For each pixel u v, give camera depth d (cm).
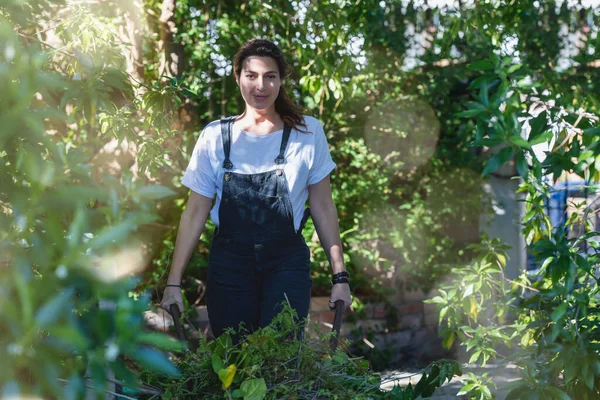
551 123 326
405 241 834
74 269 107
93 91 314
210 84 739
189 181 324
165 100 372
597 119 314
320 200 331
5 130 114
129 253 112
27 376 160
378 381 265
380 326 796
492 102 299
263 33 726
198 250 715
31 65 117
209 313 323
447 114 894
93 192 114
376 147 860
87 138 533
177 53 621
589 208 355
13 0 139
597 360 282
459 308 396
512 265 936
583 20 864
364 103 851
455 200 887
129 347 106
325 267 777
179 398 243
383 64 849
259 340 248
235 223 314
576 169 314
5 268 116
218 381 245
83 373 131
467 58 882
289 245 316
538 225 387
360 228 827
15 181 167
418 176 890
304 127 323
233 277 314
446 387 543
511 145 293
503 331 396
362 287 820
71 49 332
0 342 101
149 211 125
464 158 893
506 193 939
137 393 241
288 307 269
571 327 298
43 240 120
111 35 345
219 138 320
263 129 320
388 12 859
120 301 107
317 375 253
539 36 845
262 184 313
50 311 98
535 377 298
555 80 436
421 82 874
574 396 299
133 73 570
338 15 558
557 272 297
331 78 555
